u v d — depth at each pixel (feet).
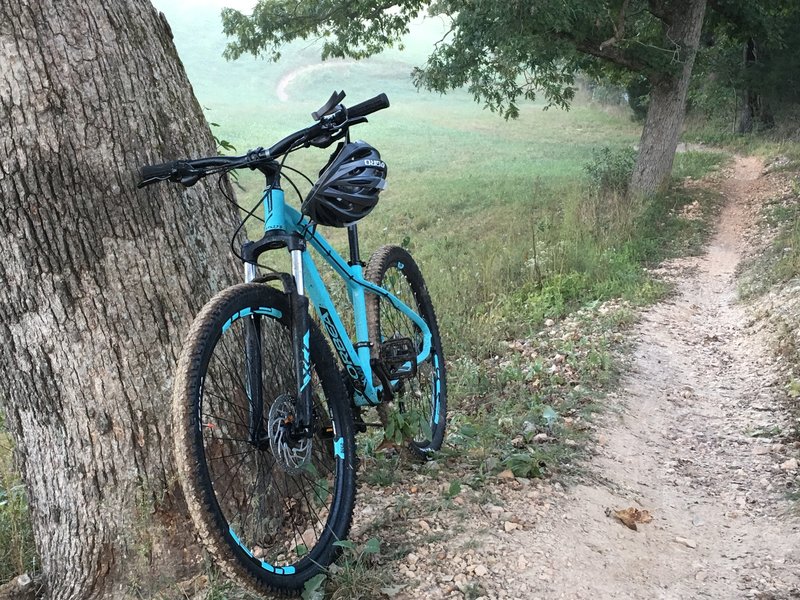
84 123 9.46
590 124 161.17
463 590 9.41
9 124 9.19
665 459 16.24
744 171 82.07
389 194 94.32
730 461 16.60
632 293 33.30
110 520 9.85
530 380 20.45
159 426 9.89
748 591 10.68
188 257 10.23
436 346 14.42
